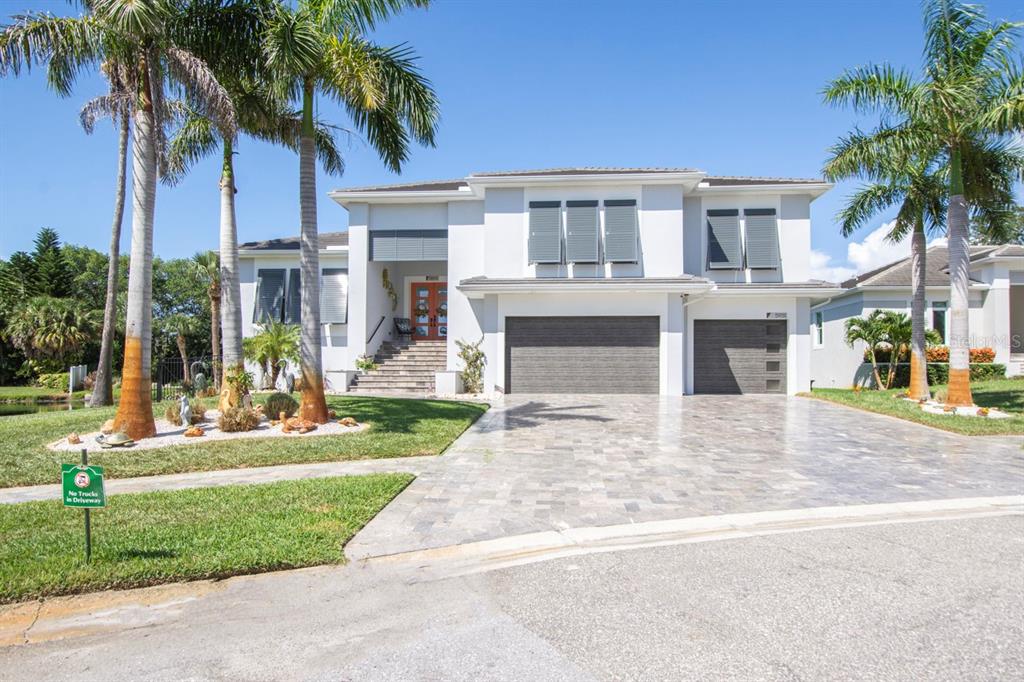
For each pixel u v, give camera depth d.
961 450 9.77
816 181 19.70
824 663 3.33
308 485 7.12
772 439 10.71
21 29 9.23
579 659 3.42
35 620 3.98
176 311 40.38
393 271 23.12
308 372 11.03
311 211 11.05
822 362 25.45
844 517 6.21
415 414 12.56
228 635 3.79
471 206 20.33
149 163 9.71
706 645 3.55
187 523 5.66
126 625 3.93
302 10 10.24
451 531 5.70
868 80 14.00
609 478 7.79
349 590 4.46
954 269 13.66
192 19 10.54
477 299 19.94
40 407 24.73
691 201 19.97
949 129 13.37
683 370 19.17
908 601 4.14
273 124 13.02
